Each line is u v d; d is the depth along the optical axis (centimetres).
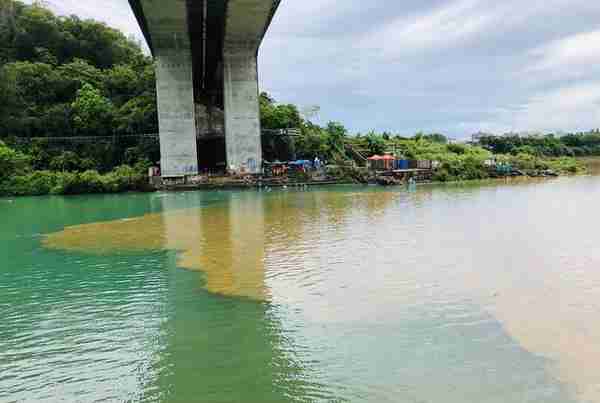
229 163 6141
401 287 1482
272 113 7369
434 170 6675
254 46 5984
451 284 1500
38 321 1305
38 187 5894
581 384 873
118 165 6719
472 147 9456
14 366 1032
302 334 1145
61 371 1001
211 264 1862
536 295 1371
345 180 6062
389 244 2131
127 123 6881
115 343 1134
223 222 2939
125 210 3819
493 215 2970
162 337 1159
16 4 10000
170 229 2734
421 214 3083
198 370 981
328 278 1608
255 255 1986
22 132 7200
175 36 5616
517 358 982
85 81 8150
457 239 2216
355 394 868
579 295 1359
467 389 871
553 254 1867
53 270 1867
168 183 5762
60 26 9844
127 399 880
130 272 1792
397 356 1011
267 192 5159
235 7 4991
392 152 7675
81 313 1356
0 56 9006
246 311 1317
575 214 2941
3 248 2334
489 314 1230
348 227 2612
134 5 5147
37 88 7956
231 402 855
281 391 888
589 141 13550
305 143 7088
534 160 8556
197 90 9419
